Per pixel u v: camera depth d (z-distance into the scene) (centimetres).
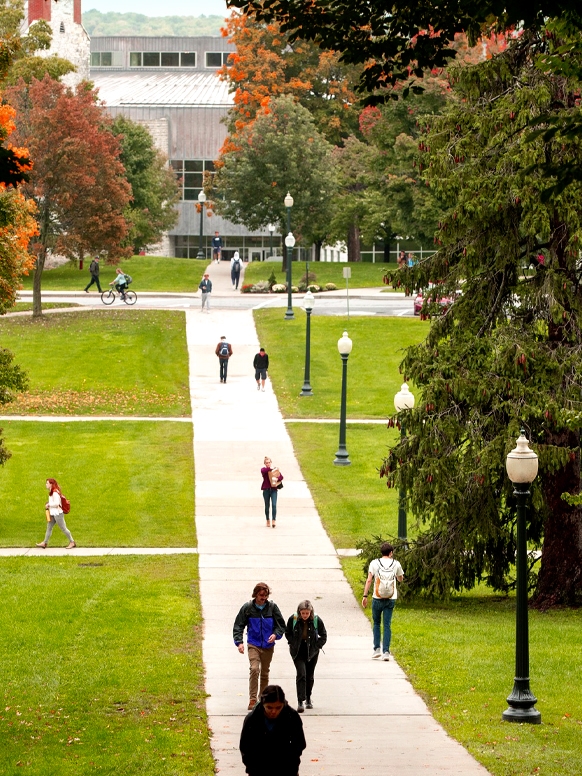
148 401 8331
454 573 4094
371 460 6900
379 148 14112
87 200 10988
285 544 5178
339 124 16088
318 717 2698
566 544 4153
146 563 4781
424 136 4094
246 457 6931
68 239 10950
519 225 3956
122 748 2361
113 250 11488
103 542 5181
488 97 3994
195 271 14912
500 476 4016
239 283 13950
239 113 16212
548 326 4078
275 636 2708
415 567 4131
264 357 8600
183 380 8975
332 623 3812
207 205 18838
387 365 9281
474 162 3909
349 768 2264
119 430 7519
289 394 8569
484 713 2703
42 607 3812
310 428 7656
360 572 4666
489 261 4047
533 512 4209
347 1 2784
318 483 6400
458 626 3753
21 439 7206
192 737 2456
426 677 3058
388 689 2962
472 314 4097
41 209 10838
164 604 3966
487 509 4000
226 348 8862
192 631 3616
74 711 2664
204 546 5119
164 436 7394
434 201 12925
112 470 6531
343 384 6800
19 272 5694
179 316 11119
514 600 4406
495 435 3972
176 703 2770
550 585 4178
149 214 17088
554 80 3825
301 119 14262
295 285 13325
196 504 5916
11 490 6094
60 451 6938
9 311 11312
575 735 2511
